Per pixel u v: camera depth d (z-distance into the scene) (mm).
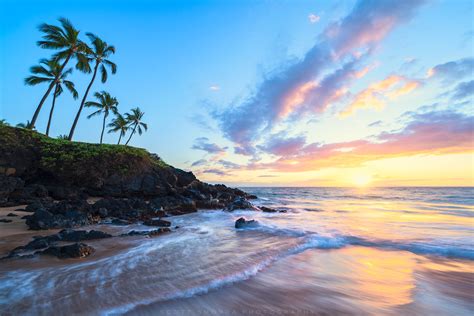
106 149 27031
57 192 22391
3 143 22438
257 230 12516
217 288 5410
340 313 4516
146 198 27406
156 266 6637
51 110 32781
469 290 5707
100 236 9852
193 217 17719
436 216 18750
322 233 11742
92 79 34719
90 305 4453
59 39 28969
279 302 4875
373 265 7414
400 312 4641
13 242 8992
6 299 4613
